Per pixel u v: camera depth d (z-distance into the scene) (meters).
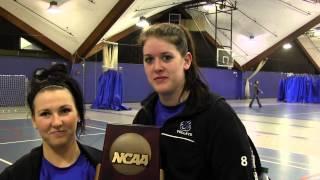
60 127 1.63
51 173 1.66
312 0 21.84
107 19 16.52
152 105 1.85
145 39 1.70
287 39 25.44
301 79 25.42
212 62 24.66
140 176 1.56
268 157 7.36
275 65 28.80
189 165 1.64
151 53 1.67
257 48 25.66
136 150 1.57
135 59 21.55
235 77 26.25
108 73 17.28
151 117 1.81
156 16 21.89
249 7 21.94
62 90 1.68
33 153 1.72
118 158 1.58
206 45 24.25
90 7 16.11
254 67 27.09
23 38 17.84
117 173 1.58
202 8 22.34
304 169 6.43
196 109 1.65
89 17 16.70
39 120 1.65
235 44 24.81
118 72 17.33
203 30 23.61
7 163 6.45
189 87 1.73
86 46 18.14
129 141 1.58
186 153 1.65
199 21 23.28
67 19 16.94
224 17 22.80
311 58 30.53
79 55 18.83
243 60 26.14
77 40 18.14
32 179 1.64
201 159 1.64
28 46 18.05
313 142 9.08
